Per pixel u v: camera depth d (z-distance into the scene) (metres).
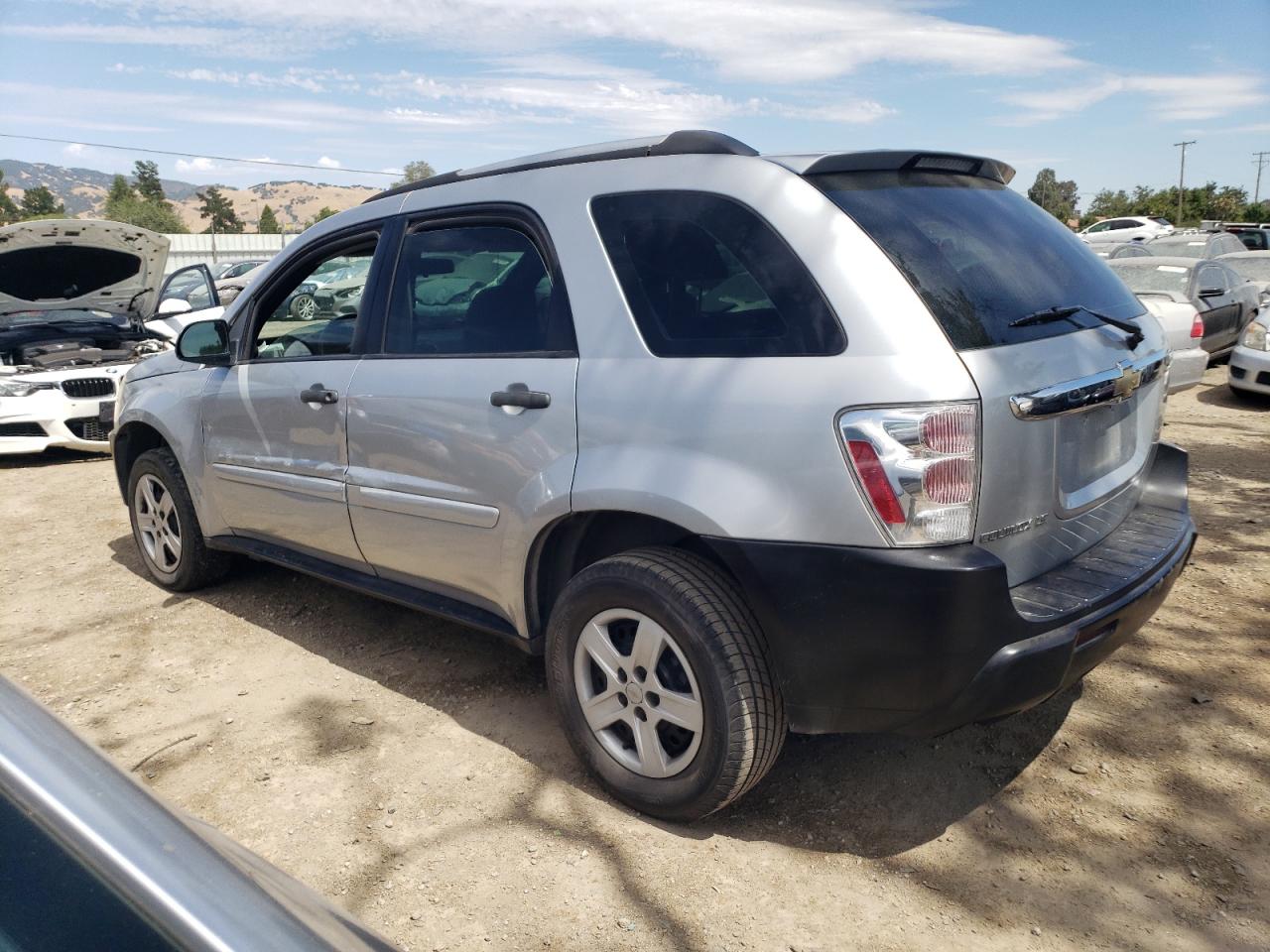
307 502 3.86
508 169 3.31
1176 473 3.33
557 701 3.04
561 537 3.10
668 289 2.79
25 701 1.13
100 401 8.48
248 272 19.92
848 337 2.45
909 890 2.57
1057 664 2.45
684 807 2.76
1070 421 2.67
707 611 2.61
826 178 2.72
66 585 5.16
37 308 9.01
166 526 4.87
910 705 2.46
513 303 3.16
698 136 2.88
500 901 2.56
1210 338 11.84
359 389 3.54
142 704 3.74
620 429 2.77
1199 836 2.75
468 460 3.17
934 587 2.32
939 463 2.34
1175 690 3.58
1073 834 2.78
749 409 2.54
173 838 1.02
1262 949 2.32
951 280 2.56
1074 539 2.78
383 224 3.66
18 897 0.93
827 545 2.43
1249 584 4.59
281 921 0.99
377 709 3.63
